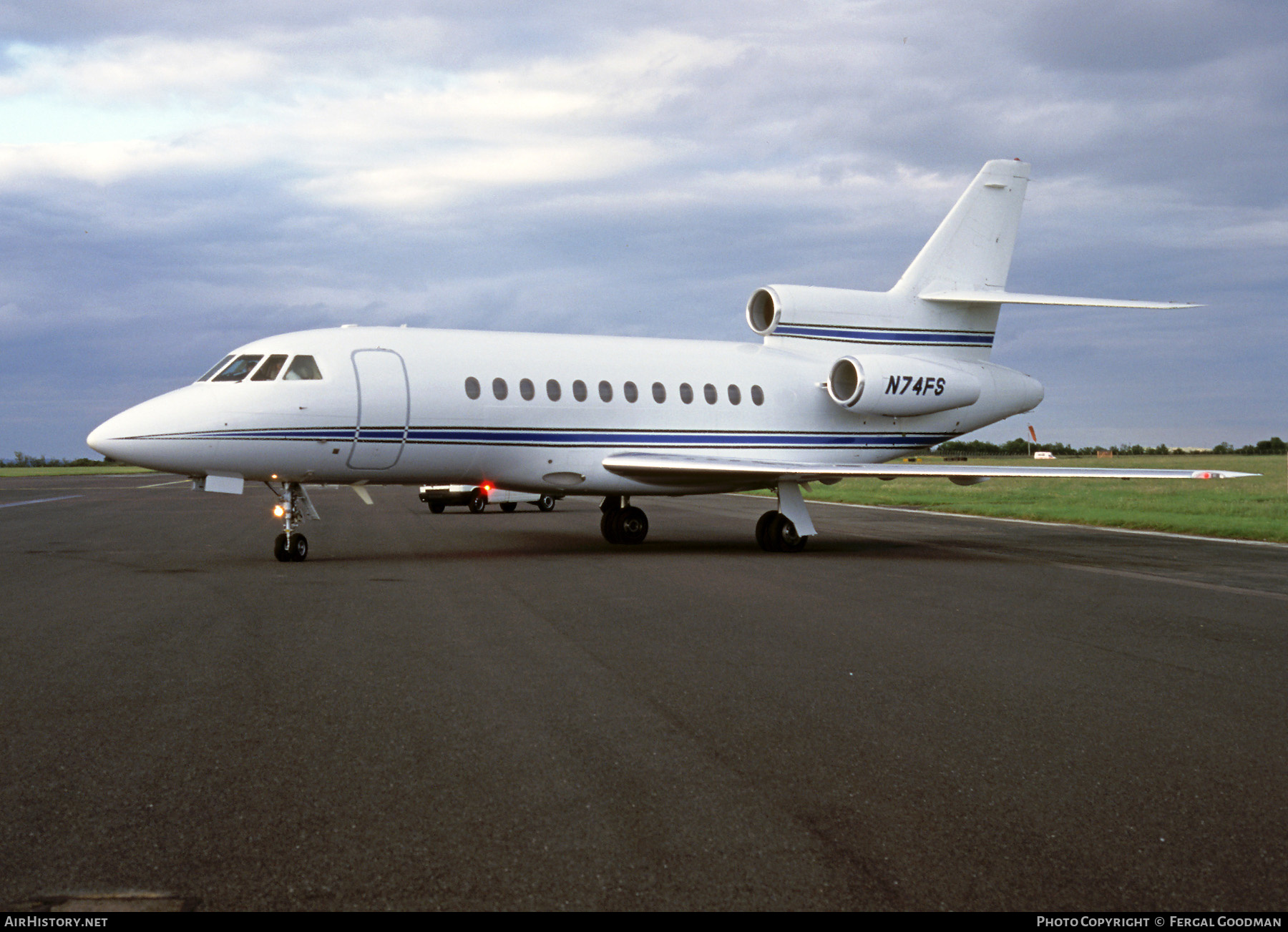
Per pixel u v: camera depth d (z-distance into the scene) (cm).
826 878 366
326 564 1416
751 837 404
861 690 659
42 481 7069
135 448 1377
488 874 367
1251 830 418
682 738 543
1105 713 608
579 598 1080
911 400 1948
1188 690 672
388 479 1593
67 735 544
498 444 1608
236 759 501
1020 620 955
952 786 468
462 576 1277
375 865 374
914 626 916
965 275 2131
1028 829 416
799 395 1922
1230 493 3562
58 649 786
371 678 685
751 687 666
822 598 1094
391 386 1514
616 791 456
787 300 1958
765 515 1697
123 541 1844
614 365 1742
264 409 1430
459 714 591
